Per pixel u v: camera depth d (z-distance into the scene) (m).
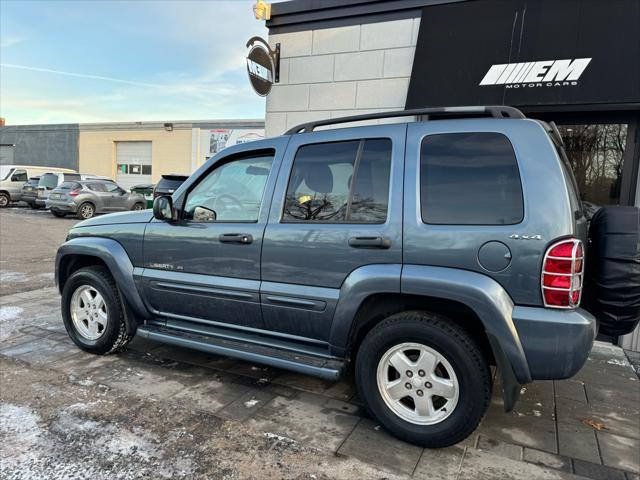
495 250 2.52
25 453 2.67
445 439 2.68
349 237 2.88
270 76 6.47
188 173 25.59
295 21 6.39
